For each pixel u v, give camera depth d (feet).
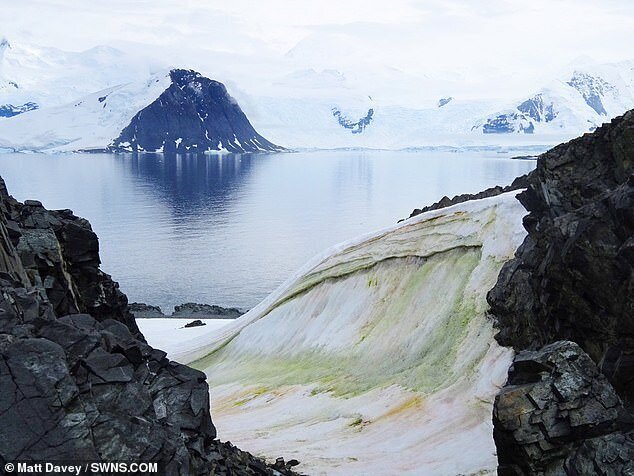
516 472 87.04
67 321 76.89
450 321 171.94
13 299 73.82
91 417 62.28
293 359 202.59
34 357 62.85
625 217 104.32
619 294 103.24
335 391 171.01
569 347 91.20
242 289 512.63
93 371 66.33
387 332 186.60
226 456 85.76
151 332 290.15
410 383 160.86
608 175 133.49
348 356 187.52
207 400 78.59
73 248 139.85
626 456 79.15
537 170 148.15
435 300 182.60
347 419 151.43
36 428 58.90
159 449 63.00
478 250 182.80
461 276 181.27
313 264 230.07
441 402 147.74
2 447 57.21
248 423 160.04
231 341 233.96
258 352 217.77
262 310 238.89
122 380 66.59
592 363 89.81
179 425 74.13
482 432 129.29
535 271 140.26
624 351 99.30
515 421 85.61
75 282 139.64
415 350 173.17
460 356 160.45
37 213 136.36
